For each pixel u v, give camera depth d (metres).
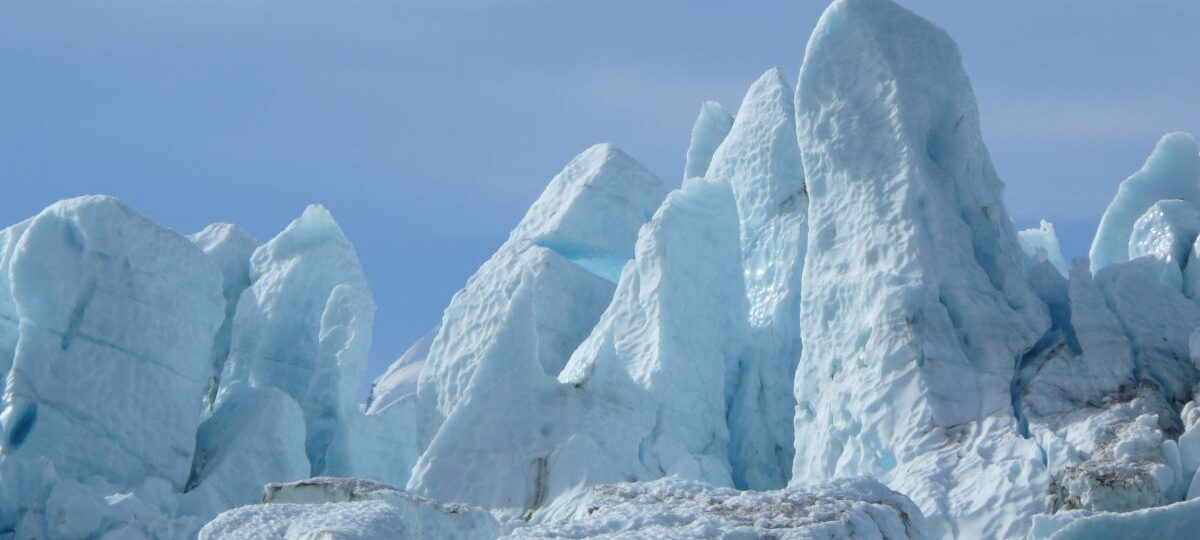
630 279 35.84
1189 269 31.28
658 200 43.09
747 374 36.09
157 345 37.06
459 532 21.38
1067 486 23.83
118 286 36.72
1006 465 25.09
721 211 36.44
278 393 38.81
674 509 16.41
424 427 37.06
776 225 38.62
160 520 33.31
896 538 16.62
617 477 31.34
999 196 31.19
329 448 41.19
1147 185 35.50
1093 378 27.20
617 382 32.91
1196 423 24.38
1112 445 24.67
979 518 24.38
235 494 37.06
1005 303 28.89
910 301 28.08
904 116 29.97
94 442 35.59
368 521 16.55
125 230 36.81
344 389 41.88
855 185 30.05
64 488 32.78
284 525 16.78
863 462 27.78
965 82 30.86
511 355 32.59
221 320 39.16
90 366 35.97
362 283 45.28
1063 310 29.75
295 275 44.41
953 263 28.83
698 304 35.41
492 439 31.83
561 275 39.34
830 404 29.05
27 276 35.44
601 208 41.91
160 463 36.50
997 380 27.44
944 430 26.78
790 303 36.91
